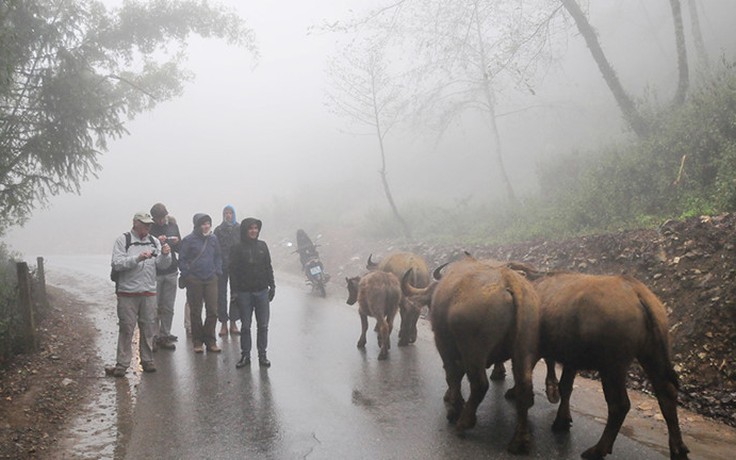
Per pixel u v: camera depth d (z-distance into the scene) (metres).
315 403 6.77
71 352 8.89
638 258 9.05
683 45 14.38
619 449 5.29
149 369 8.18
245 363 8.40
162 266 8.46
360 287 9.10
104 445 5.66
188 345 9.86
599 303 5.08
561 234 12.56
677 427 4.90
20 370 7.57
